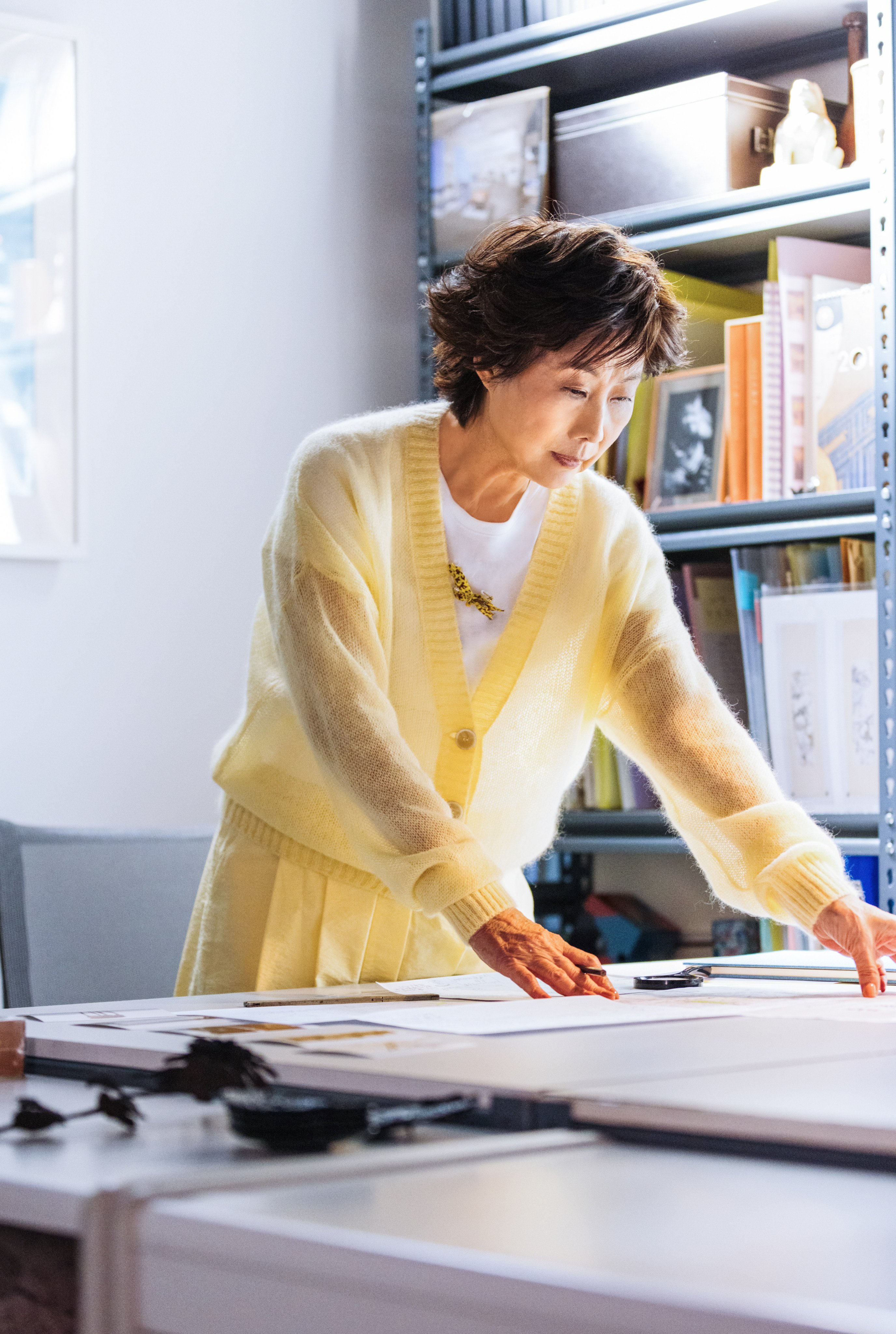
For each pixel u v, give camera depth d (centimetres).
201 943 135
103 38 241
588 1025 87
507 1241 42
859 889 207
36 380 231
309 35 270
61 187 234
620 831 249
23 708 228
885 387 211
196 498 250
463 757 134
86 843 161
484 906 110
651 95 239
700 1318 35
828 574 225
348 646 124
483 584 137
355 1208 45
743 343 230
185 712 247
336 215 273
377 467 132
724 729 136
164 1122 64
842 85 247
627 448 246
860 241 237
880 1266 40
